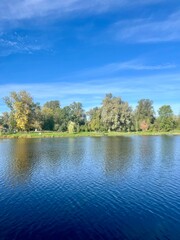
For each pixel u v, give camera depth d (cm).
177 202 2372
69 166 3997
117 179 3195
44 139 9544
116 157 4909
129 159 4675
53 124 14375
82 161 4450
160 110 15250
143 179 3200
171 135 12369
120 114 13375
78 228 1841
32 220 1969
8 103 11700
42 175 3397
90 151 5809
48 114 14462
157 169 3778
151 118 15688
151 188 2811
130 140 9106
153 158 4775
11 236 1719
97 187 2845
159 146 6944
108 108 13238
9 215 2064
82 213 2108
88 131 14062
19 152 5647
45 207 2239
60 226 1872
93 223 1925
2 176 3338
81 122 16538
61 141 8662
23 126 11331
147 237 1725
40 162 4338
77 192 2664
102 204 2314
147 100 16662
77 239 1688
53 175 3397
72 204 2314
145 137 10856
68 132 12950
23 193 2627
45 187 2842
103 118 13250
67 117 15888
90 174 3462
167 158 4788
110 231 1803
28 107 11475
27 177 3291
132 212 2134
